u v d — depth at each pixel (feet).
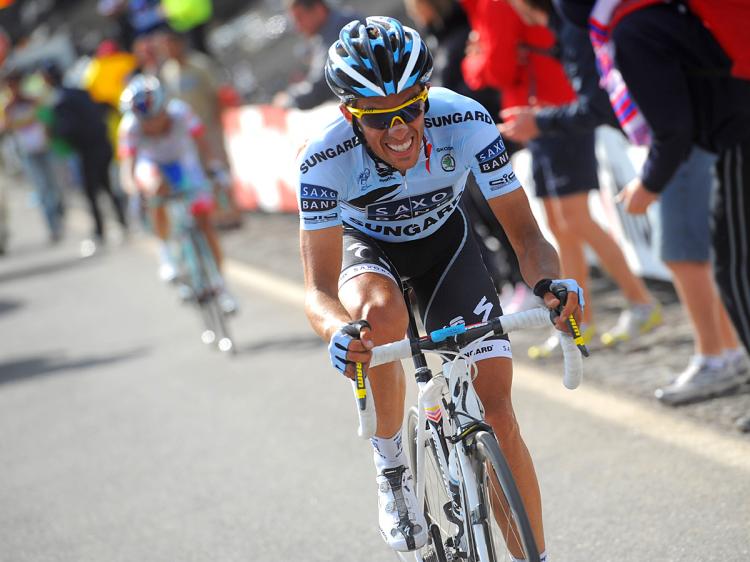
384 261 33.60
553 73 58.75
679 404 49.57
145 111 74.84
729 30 39.68
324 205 31.17
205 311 77.30
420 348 27.63
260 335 78.95
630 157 67.46
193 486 50.11
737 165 42.14
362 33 28.35
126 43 174.29
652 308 59.52
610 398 52.06
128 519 47.24
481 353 31.24
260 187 130.62
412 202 32.71
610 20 42.24
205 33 158.92
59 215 153.07
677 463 43.52
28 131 147.84
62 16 342.23
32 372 79.30
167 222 77.41
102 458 56.39
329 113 105.70
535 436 49.34
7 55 262.88
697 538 37.24
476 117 31.53
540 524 30.99
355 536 41.96
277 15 240.53
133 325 90.17
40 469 56.18
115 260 126.93
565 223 59.11
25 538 46.80
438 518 32.58
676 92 41.14
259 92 188.96
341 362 26.99
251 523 44.83
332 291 30.42
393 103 28.22
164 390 68.08
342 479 48.08
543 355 60.23
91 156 137.39
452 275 34.04
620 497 41.55
